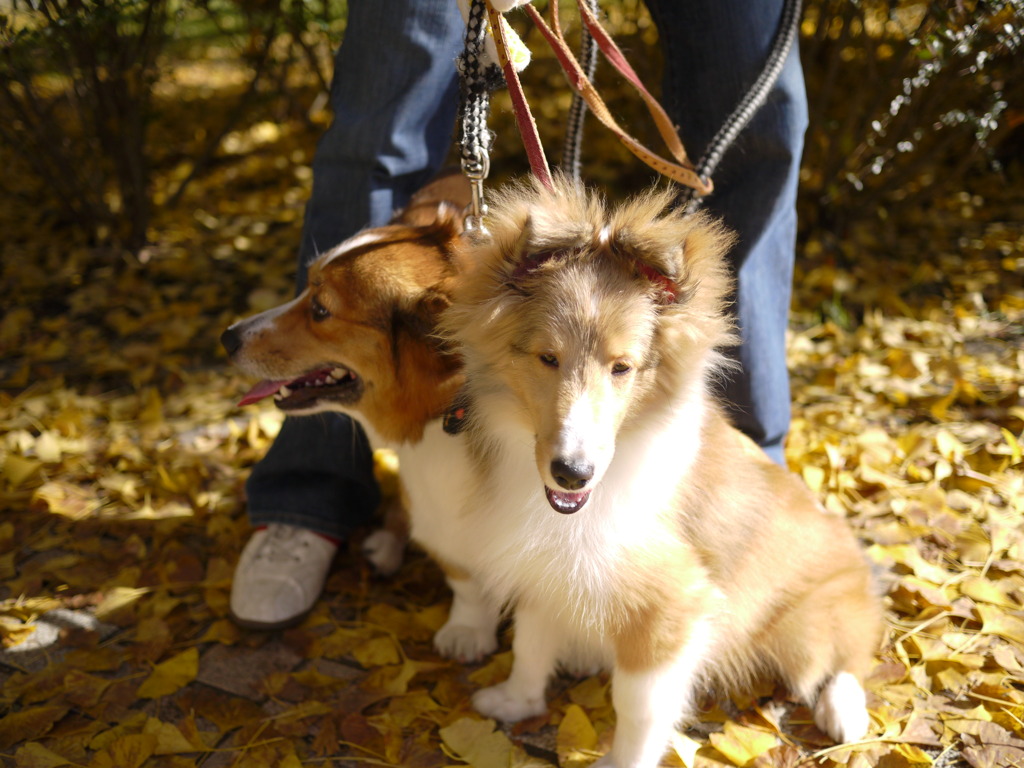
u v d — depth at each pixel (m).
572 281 1.93
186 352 4.57
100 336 4.71
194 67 8.69
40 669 2.69
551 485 1.90
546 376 1.95
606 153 6.53
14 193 6.22
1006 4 3.46
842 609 2.55
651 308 1.97
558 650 2.61
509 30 2.33
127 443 3.81
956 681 2.56
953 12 3.62
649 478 2.15
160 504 3.43
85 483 3.58
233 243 5.68
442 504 2.52
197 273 5.35
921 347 4.40
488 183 6.04
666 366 2.04
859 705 2.47
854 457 3.55
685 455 2.21
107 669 2.68
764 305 3.05
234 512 3.41
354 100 2.80
